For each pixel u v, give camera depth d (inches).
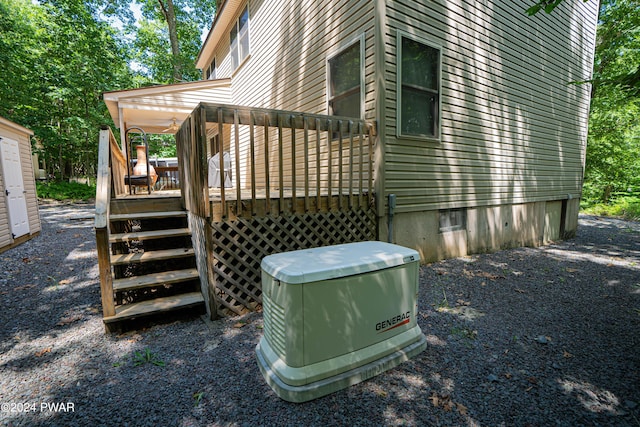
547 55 255.1
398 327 90.0
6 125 231.0
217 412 70.9
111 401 74.6
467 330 108.9
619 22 472.7
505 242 237.1
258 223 127.0
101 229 104.7
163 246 165.3
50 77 565.0
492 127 215.2
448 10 180.9
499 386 79.7
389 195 162.1
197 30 872.9
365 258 85.1
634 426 66.7
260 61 296.7
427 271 173.6
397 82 160.2
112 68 650.2
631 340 102.8
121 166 257.0
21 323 115.8
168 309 114.7
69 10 600.4
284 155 251.3
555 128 271.4
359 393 76.7
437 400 74.1
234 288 123.6
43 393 77.7
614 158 517.3
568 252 233.0
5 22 537.0
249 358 92.3
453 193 195.2
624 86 108.7
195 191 130.2
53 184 591.5
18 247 232.2
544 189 265.4
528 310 126.1
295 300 73.0
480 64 202.2
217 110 115.0
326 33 196.1
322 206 143.8
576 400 74.9
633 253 230.8
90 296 141.5
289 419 68.6
